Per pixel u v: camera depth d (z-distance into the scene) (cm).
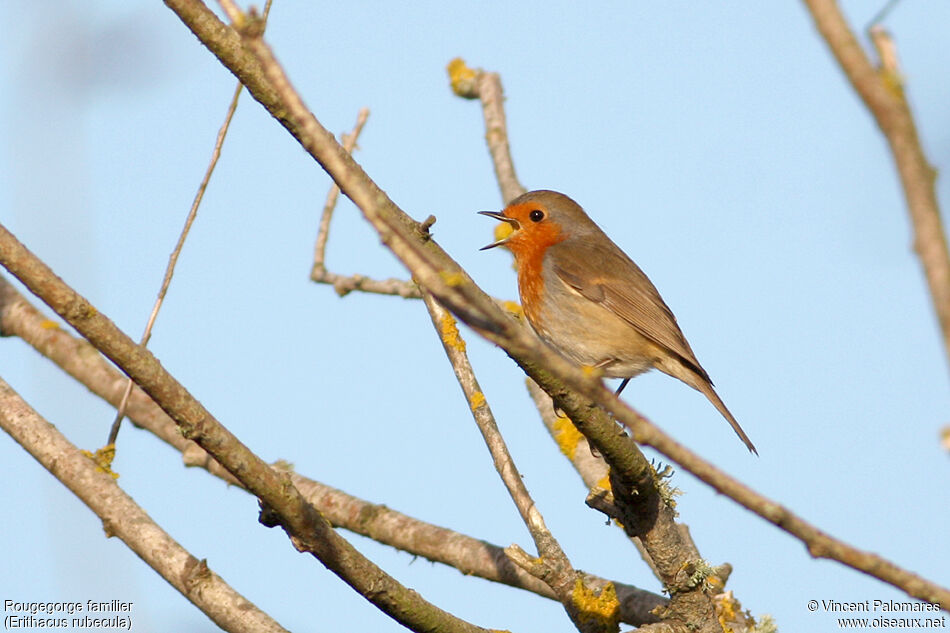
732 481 585
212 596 933
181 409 802
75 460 1006
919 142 411
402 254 557
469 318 557
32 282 752
